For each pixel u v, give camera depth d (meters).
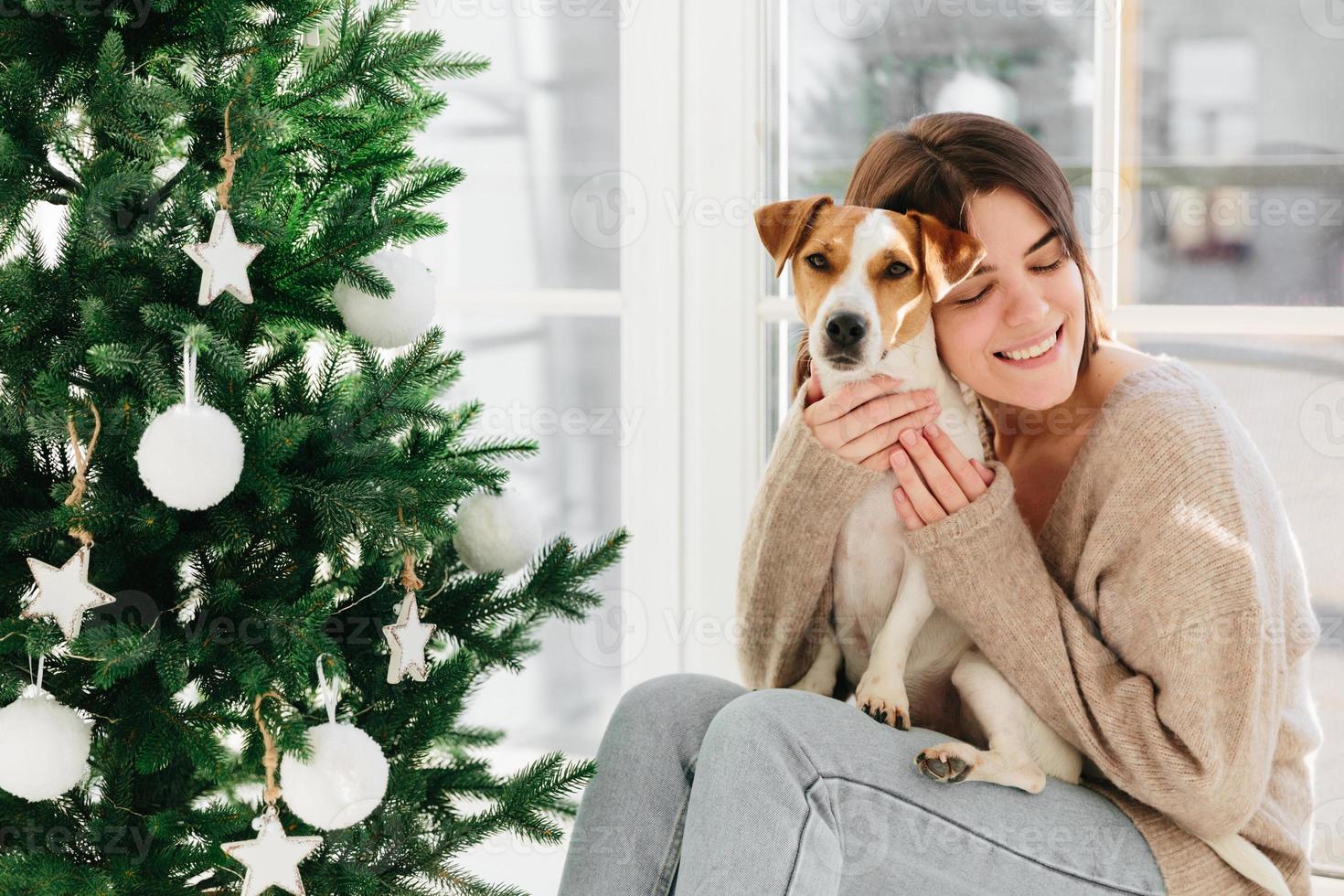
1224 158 1.49
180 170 1.03
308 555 1.08
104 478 0.98
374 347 1.12
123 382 0.98
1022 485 1.28
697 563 1.65
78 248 0.95
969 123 1.23
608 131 1.70
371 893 1.06
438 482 1.09
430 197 1.14
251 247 0.95
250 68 0.96
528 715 1.80
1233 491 1.02
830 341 1.14
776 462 1.23
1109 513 1.08
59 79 1.00
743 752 0.99
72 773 0.92
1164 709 1.00
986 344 1.21
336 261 1.02
